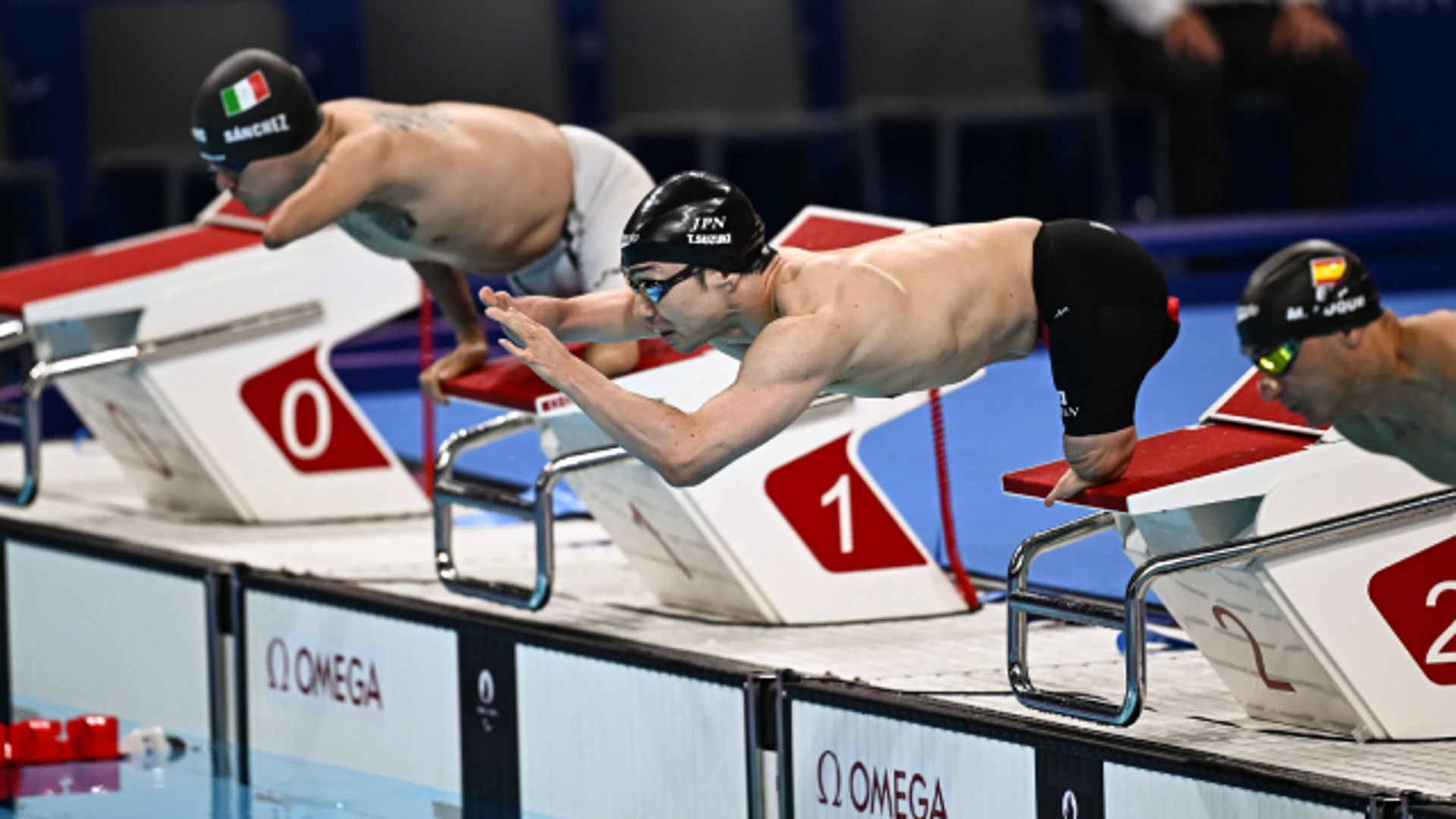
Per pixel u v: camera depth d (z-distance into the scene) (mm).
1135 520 13594
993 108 33938
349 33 34156
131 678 19875
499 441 26453
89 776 17438
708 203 11781
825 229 16938
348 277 21438
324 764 17953
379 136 15648
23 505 19312
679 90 34250
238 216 22359
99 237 32594
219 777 17422
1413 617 12719
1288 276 11047
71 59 33156
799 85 34656
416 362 32531
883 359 11773
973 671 14938
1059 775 12828
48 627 20891
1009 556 19422
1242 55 36156
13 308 19781
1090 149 36500
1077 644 15945
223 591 18719
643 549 17344
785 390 11484
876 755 13898
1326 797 11414
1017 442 25188
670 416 11492
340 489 21719
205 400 20859
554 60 33406
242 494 21219
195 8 32438
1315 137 36438
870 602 16969
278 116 15562
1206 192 35438
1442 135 38875
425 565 19125
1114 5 35406
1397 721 12773
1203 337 31672
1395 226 35906
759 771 14562
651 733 15281
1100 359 12312
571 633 16047
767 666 14797
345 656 17672
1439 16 38562
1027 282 12430
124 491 23484
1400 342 11219
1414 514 12109
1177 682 14617
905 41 35312
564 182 16578
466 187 15969
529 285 17172
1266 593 12570
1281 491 12484
